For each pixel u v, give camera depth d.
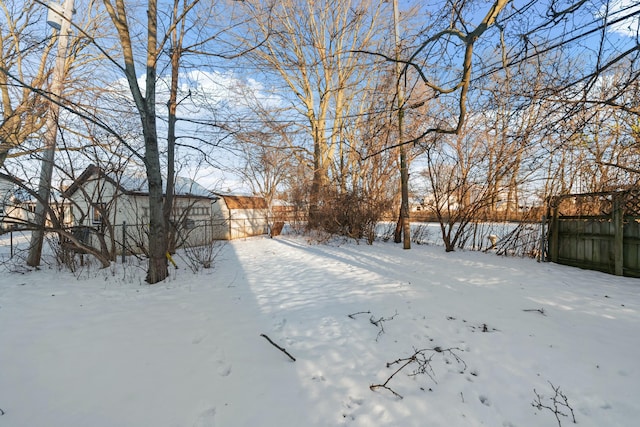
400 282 5.63
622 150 6.91
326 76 15.73
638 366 2.61
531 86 5.06
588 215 6.75
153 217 5.96
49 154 6.93
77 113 5.10
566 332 3.30
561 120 4.23
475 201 9.67
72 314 4.13
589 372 2.54
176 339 3.34
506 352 2.90
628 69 4.23
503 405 2.21
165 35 6.23
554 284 5.39
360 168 13.00
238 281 6.11
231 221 17.09
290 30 13.70
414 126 9.73
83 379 2.56
